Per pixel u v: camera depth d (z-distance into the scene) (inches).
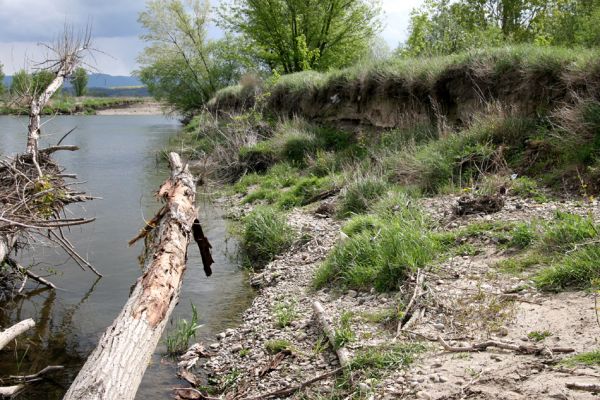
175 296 213.8
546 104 408.2
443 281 237.5
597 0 636.1
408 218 320.2
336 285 271.0
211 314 272.1
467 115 461.1
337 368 194.2
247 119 730.2
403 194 365.1
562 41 623.2
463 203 320.2
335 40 1230.3
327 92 676.7
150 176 692.1
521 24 791.7
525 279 226.2
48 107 374.0
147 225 285.4
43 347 243.4
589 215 255.9
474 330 193.8
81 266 329.4
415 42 701.3
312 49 1202.0
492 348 177.8
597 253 215.2
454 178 383.2
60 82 362.0
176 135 1230.3
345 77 652.7
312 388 184.1
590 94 368.2
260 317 257.6
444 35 668.1
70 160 840.9
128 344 165.5
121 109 2787.9
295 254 340.8
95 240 406.0
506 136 398.6
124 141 1152.8
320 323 228.5
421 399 156.6
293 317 245.6
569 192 320.8
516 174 361.4
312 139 609.3
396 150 456.4
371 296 245.8
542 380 150.9
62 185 314.7
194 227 291.6
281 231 368.2
